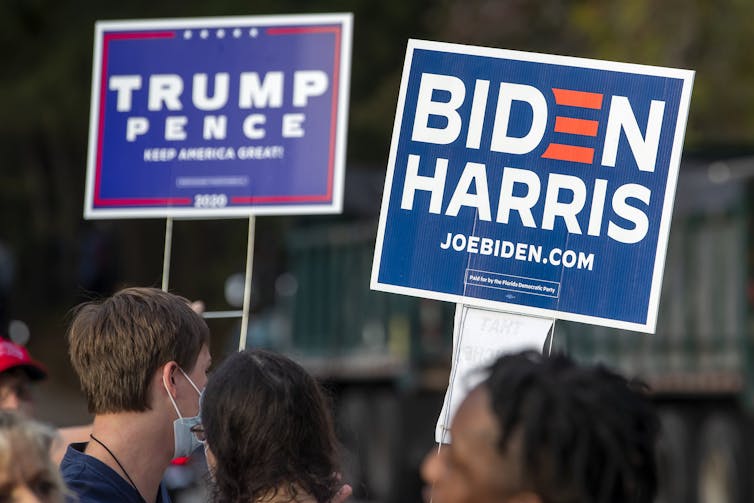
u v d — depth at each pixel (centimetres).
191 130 912
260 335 3203
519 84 749
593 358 2423
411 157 755
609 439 406
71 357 682
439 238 749
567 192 739
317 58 898
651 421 421
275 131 899
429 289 747
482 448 407
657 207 730
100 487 654
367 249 2858
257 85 904
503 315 739
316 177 892
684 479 2284
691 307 2261
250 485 581
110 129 923
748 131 3750
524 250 741
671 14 3706
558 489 402
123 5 5309
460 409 419
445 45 755
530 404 405
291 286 3180
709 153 2248
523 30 4212
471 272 744
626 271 730
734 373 2156
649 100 735
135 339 664
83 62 5238
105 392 666
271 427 580
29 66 5419
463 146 752
